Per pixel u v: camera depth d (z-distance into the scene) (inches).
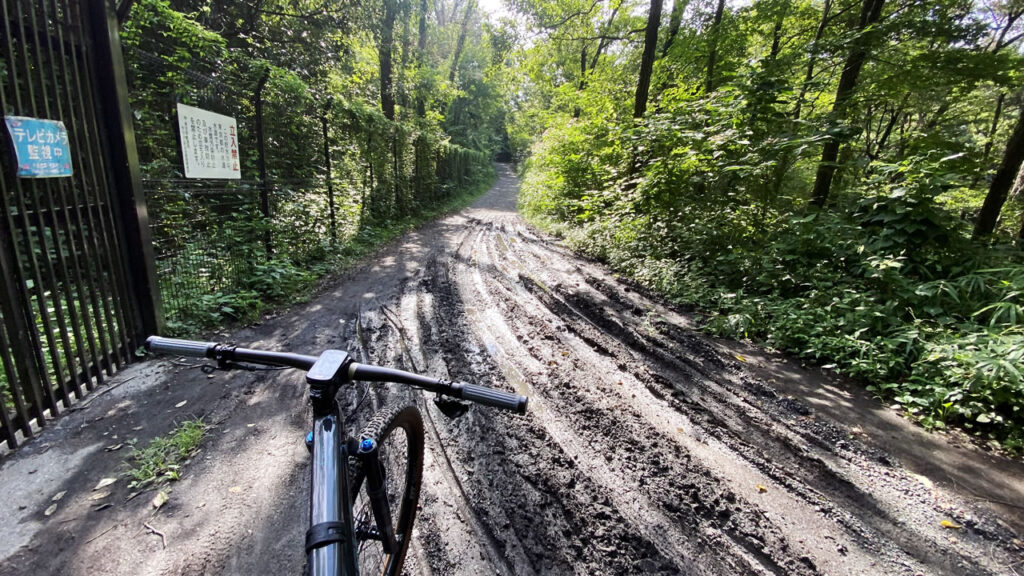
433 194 647.1
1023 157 233.3
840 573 75.7
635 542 80.3
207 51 219.8
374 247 348.2
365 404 120.7
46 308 110.0
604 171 430.9
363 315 194.1
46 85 113.7
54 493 87.7
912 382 139.0
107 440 104.7
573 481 95.3
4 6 98.7
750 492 94.4
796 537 83.1
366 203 402.0
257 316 188.2
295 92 256.2
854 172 308.2
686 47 442.9
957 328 158.9
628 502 90.0
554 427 115.0
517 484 93.8
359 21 429.4
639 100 399.5
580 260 322.7
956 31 273.7
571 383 138.6
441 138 687.7
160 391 126.5
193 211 194.2
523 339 172.6
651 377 144.6
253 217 231.8
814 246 222.5
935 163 197.6
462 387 50.1
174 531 79.7
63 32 118.3
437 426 113.3
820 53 302.4
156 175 175.8
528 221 549.6
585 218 405.7
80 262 124.6
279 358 50.8
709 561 77.0
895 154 339.9
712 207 281.6
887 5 347.9
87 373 123.6
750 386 141.6
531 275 272.2
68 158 117.9
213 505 86.0
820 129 263.3
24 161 103.8
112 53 129.3
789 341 172.1
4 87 106.0
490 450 104.6
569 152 485.7
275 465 97.7
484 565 74.5
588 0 549.3
